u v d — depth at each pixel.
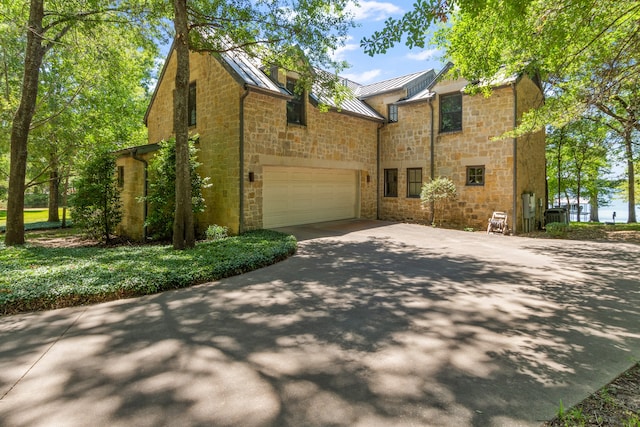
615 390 2.40
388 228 11.56
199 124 10.77
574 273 5.84
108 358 2.92
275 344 3.18
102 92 14.70
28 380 2.58
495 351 3.01
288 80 11.05
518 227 11.00
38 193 29.77
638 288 4.94
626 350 3.02
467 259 6.98
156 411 2.21
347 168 12.89
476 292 4.77
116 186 10.30
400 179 13.81
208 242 8.08
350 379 2.57
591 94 7.26
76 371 2.71
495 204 11.27
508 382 2.51
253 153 9.67
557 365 2.76
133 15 9.20
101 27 9.84
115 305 4.27
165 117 12.52
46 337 3.35
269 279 5.45
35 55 8.73
